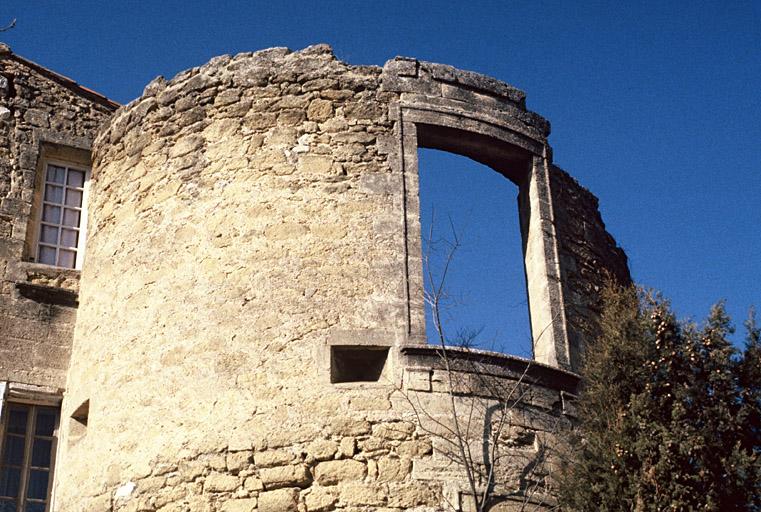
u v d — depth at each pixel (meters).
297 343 12.16
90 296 13.95
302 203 12.93
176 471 11.87
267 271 12.58
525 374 12.38
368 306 12.38
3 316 13.94
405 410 11.83
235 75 13.78
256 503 11.49
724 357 11.34
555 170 14.53
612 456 11.05
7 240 14.39
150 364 12.61
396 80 13.71
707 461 10.77
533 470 11.98
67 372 13.95
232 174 13.22
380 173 13.14
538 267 13.60
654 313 11.74
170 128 13.87
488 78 14.20
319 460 11.59
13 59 15.47
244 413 11.89
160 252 13.20
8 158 14.89
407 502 11.40
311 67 13.69
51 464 13.53
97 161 14.94
